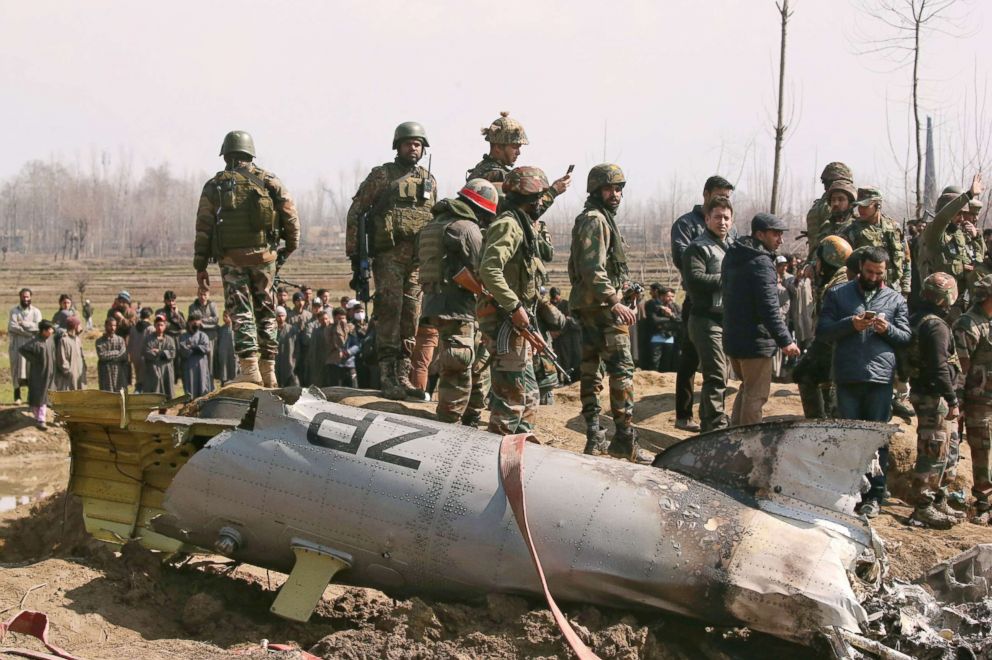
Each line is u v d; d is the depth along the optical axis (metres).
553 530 6.20
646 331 16.50
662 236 40.06
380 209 10.27
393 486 6.42
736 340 9.00
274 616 6.79
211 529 6.76
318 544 6.53
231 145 10.18
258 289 10.29
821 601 5.79
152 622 6.52
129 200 167.50
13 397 19.84
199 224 10.17
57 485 13.95
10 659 5.62
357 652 5.97
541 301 8.48
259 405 6.81
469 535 6.26
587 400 9.10
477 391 8.91
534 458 6.51
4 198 171.50
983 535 8.66
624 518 6.18
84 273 72.00
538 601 6.30
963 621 6.27
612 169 8.57
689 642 6.28
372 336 10.57
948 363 8.76
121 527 7.43
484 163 9.88
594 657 5.75
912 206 18.55
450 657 5.87
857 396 8.56
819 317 9.16
